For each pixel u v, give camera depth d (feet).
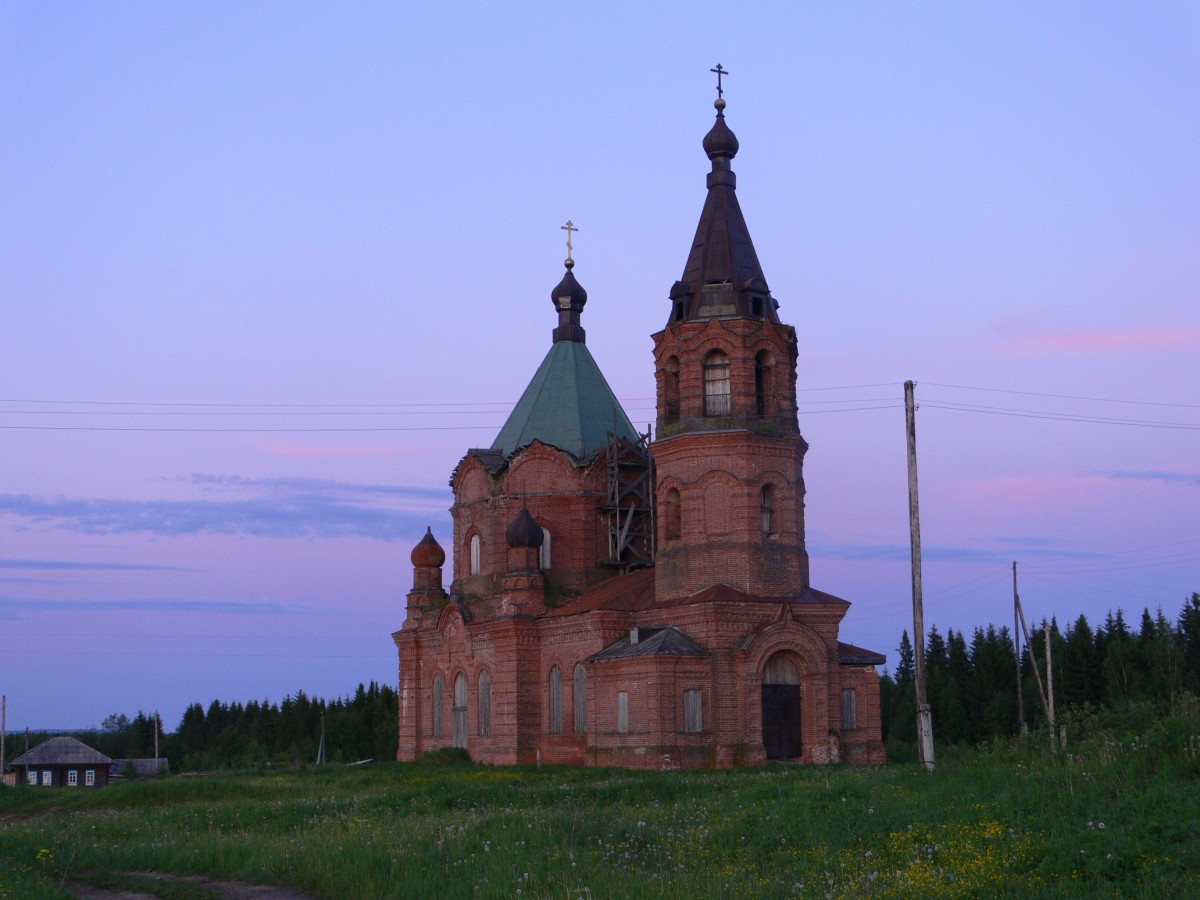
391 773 229.66
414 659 280.92
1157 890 72.33
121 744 589.32
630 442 265.54
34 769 361.92
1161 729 104.53
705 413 224.33
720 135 235.20
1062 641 380.17
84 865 112.37
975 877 78.64
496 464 267.80
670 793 150.20
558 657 236.84
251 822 141.38
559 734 233.76
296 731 484.74
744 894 81.30
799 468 229.25
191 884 100.68
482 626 251.60
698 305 227.61
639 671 213.25
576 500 259.39
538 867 91.71
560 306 279.90
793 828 101.40
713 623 213.66
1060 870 78.18
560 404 269.85
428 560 286.46
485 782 185.26
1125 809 87.56
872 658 225.35
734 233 232.12
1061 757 113.80
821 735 214.69
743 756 210.18
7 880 94.94
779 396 225.97
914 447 160.04
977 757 124.26
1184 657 349.41
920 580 156.66
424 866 97.30
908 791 111.65
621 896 81.66
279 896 94.84
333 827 127.44
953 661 404.36
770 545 221.25
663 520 228.02
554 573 257.75
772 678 215.92
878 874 84.07
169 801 194.18
